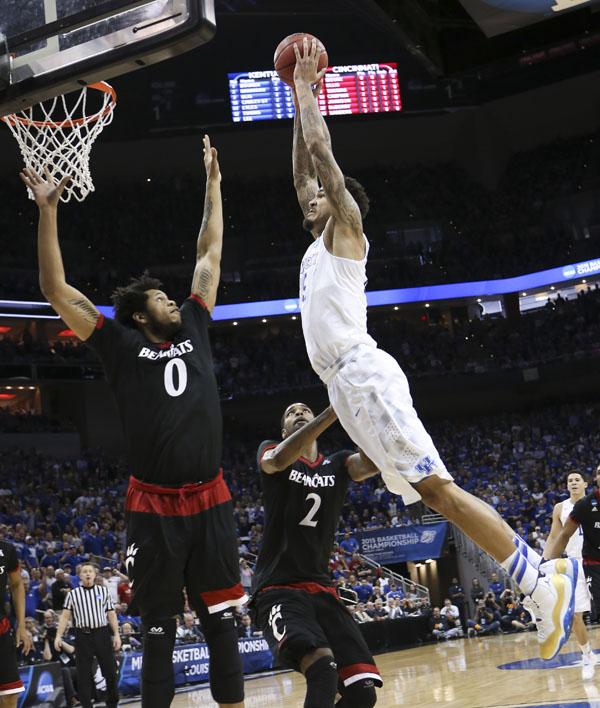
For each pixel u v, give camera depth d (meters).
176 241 30.09
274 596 3.88
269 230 31.08
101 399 27.17
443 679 9.32
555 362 29.02
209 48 30.05
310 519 3.98
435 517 22.44
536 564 3.10
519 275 30.67
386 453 3.22
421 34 9.59
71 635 11.33
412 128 32.56
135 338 3.41
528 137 33.31
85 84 4.45
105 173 30.70
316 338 3.46
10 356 24.88
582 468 25.64
